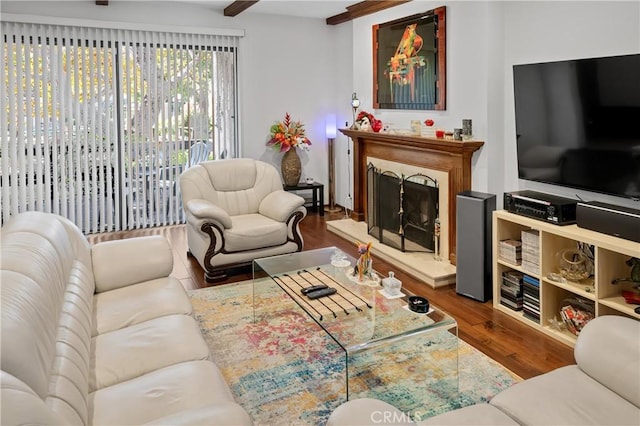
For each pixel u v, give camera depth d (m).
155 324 2.31
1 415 0.96
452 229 4.22
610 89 2.84
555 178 3.32
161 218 6.19
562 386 1.73
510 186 3.97
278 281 3.04
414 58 4.71
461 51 4.13
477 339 3.04
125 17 5.63
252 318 3.41
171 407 1.67
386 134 4.81
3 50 5.13
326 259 3.50
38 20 5.18
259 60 6.47
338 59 6.86
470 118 4.08
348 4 5.76
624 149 2.83
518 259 3.34
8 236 1.97
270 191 4.93
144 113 5.89
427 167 4.47
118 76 5.70
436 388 2.49
